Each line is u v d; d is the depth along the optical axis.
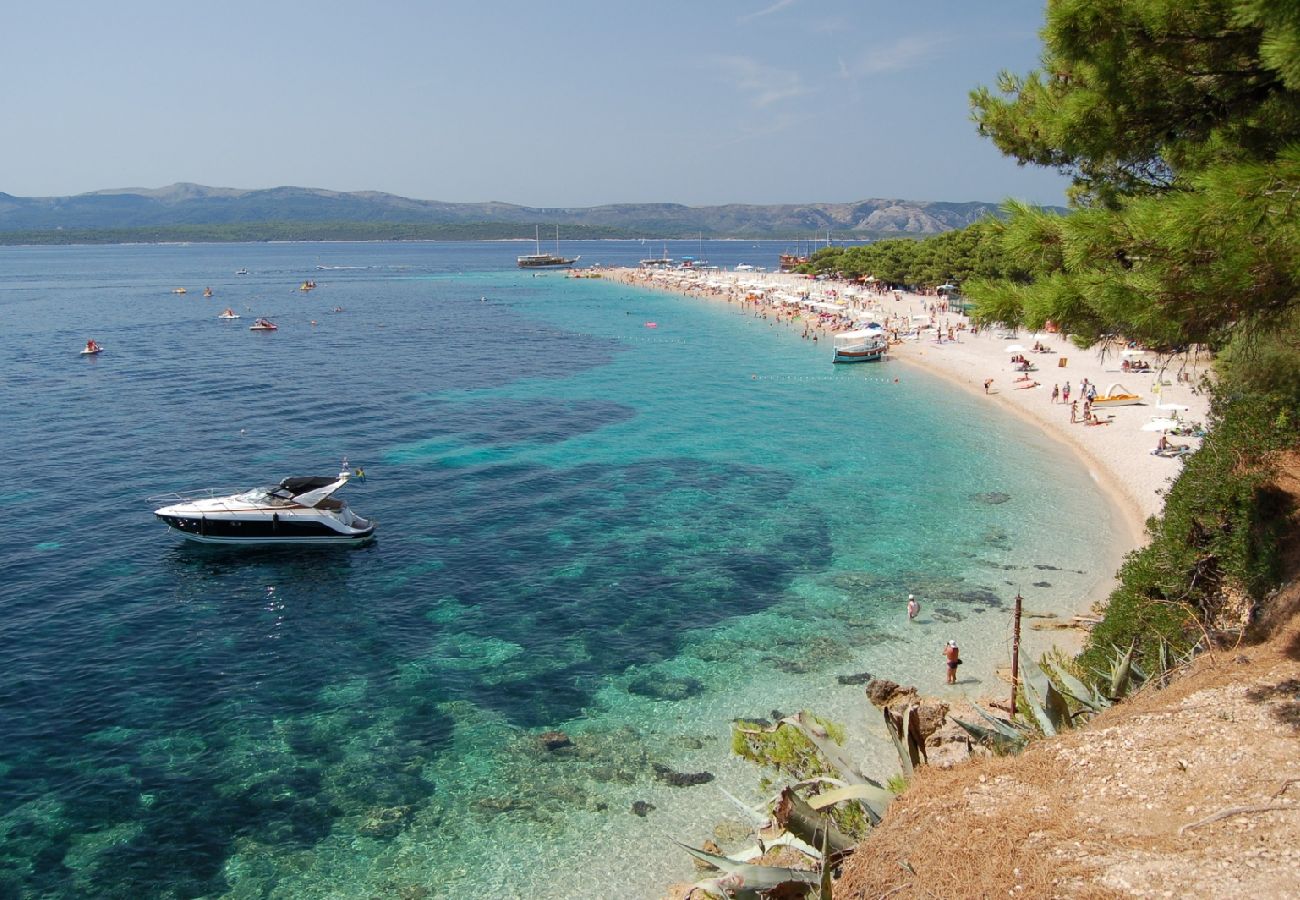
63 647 29.77
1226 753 11.35
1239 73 12.09
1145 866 9.34
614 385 78.88
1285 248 8.95
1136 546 37.19
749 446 56.62
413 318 133.88
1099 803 10.90
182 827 21.02
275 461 52.03
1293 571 19.47
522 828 21.02
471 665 28.64
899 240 154.62
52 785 22.47
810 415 66.06
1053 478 47.88
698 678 27.67
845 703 25.86
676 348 102.50
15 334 109.81
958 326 102.38
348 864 19.86
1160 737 12.22
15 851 20.11
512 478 49.09
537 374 84.31
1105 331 11.70
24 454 52.75
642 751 23.95
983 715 15.91
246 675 28.08
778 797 14.09
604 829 20.92
